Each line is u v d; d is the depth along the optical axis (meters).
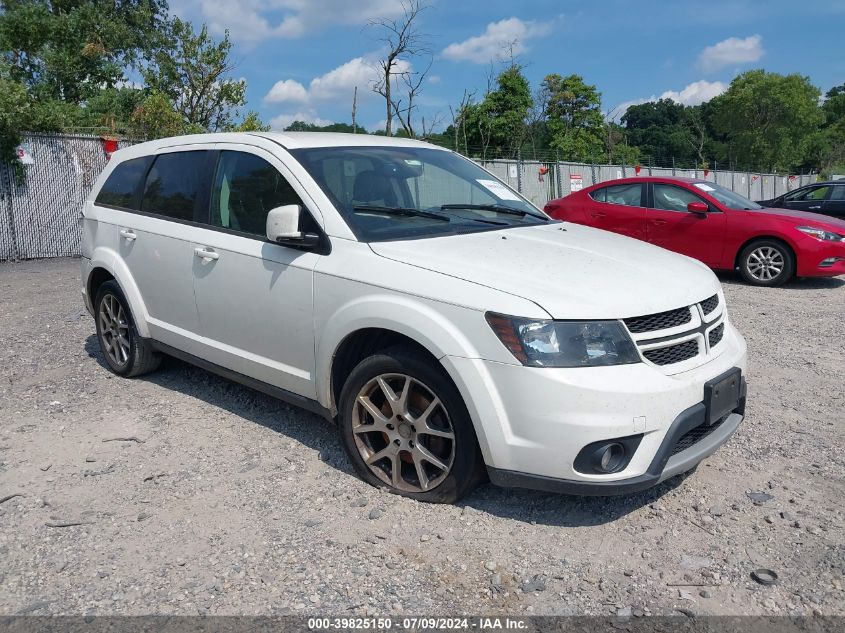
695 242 10.66
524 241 4.03
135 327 5.39
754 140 70.44
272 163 4.39
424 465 3.66
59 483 3.92
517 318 3.21
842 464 4.11
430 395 3.56
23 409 5.02
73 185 14.20
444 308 3.39
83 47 26.75
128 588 2.98
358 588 2.97
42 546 3.31
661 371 3.32
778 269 10.09
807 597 2.91
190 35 23.56
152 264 5.11
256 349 4.38
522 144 32.72
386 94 18.39
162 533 3.41
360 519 3.51
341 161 4.41
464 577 3.05
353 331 3.72
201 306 4.71
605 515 3.56
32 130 13.73
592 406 3.13
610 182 11.58
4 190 13.37
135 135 18.67
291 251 4.09
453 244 3.87
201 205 4.82
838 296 9.46
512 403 3.22
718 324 3.82
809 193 15.02
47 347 6.64
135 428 4.68
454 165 5.04
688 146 78.31
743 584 3.00
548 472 3.21
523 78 32.94
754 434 4.57
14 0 26.59
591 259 3.79
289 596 2.92
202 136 5.10
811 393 5.36
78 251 14.43
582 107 39.28
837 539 3.32
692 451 3.49
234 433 4.59
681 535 3.38
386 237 3.91
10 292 9.69
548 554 3.22
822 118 71.12
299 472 4.03
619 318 3.27
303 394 4.13
